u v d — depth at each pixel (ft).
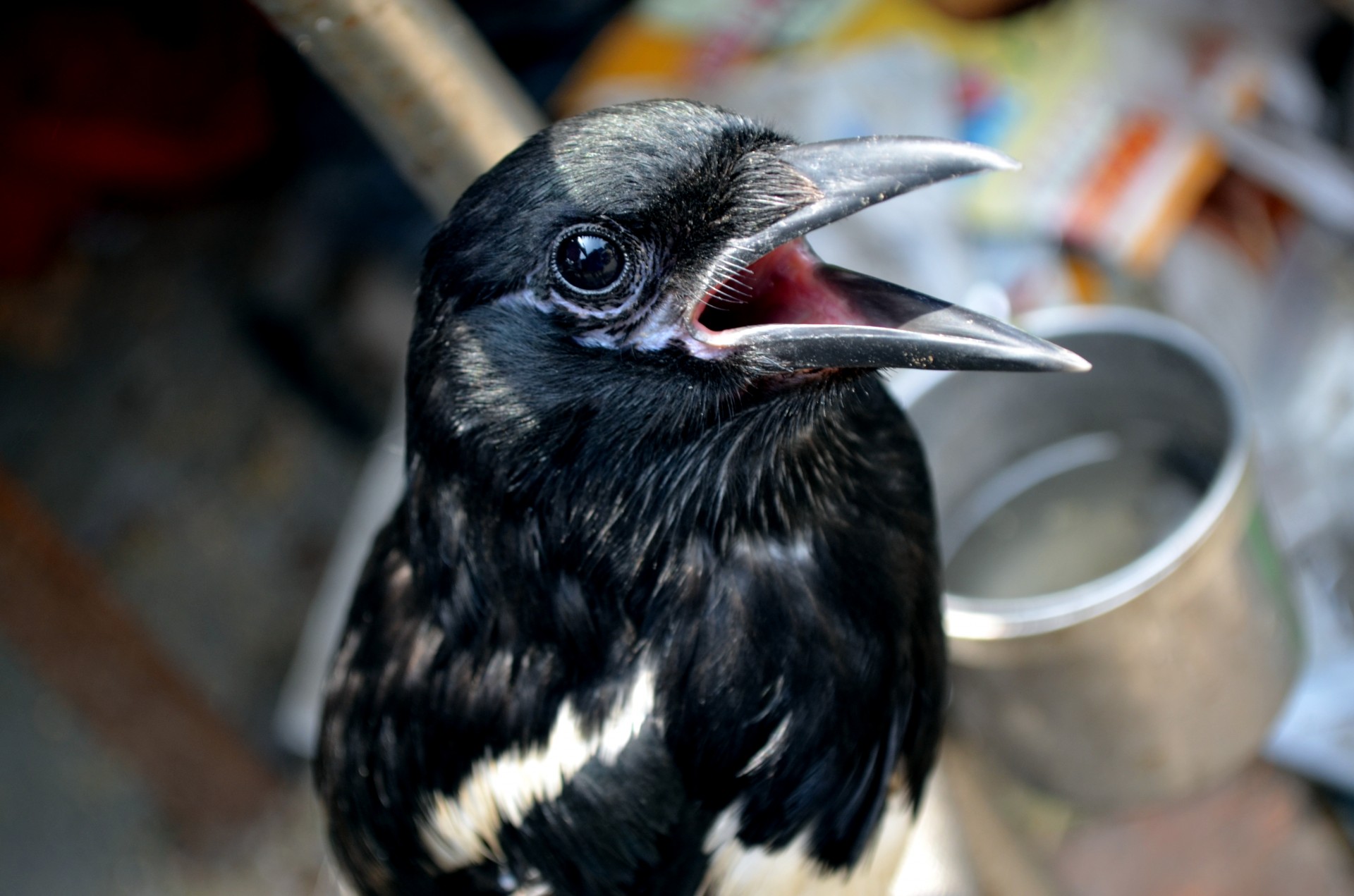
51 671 1.74
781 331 0.95
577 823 1.01
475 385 0.96
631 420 0.97
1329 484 1.50
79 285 2.36
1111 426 1.24
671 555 0.99
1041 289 1.56
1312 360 1.57
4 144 2.21
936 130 1.61
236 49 2.15
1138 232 1.57
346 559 1.64
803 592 1.00
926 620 1.03
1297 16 1.74
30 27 2.13
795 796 1.01
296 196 2.22
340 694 1.08
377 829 1.08
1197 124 1.64
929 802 1.20
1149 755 1.14
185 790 1.91
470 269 0.94
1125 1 1.72
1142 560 1.07
